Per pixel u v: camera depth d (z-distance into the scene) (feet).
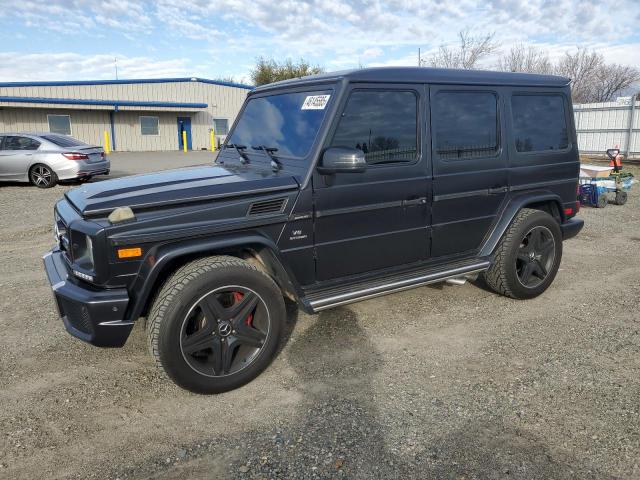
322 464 8.86
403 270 14.08
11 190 43.42
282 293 13.00
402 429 9.81
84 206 10.55
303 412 10.47
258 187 11.40
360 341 13.73
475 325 14.71
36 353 13.12
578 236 25.98
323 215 12.18
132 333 14.30
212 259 10.99
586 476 8.46
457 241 14.87
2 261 21.58
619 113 64.39
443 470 8.65
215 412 10.55
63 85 92.73
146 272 10.34
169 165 67.00
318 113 12.44
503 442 9.36
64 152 44.68
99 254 10.03
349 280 13.14
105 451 9.31
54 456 9.17
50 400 11.00
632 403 10.55
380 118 12.80
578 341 13.56
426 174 13.69
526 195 16.05
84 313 10.47
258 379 11.84
